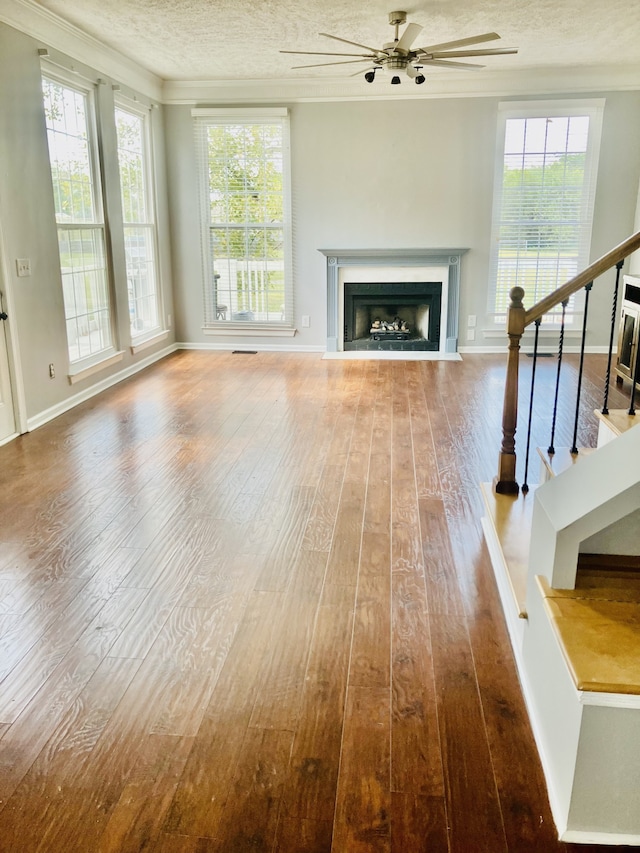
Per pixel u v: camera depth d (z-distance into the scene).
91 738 1.92
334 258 7.34
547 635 1.83
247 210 7.43
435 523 3.31
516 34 5.49
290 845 1.59
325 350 7.72
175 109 7.23
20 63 4.61
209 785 1.76
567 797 1.58
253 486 3.80
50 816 1.67
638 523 1.91
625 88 6.72
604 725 1.49
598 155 6.90
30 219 4.81
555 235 7.17
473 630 2.44
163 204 7.38
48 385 5.14
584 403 5.41
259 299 7.68
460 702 2.06
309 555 3.00
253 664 2.25
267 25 5.18
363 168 7.18
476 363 7.04
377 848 1.58
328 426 4.91
